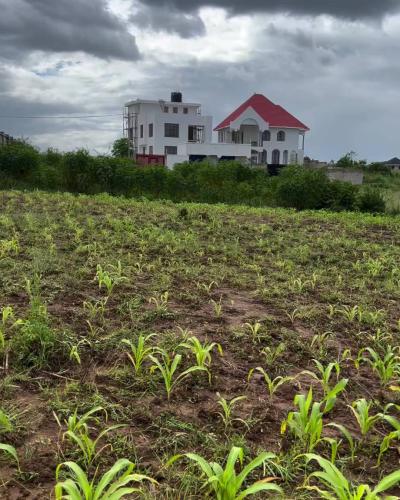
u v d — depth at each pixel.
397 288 6.01
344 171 29.72
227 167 18.42
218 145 41.59
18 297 4.46
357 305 5.15
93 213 10.25
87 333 3.80
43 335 3.44
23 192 13.47
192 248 7.20
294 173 17.23
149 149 50.31
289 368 3.61
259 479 2.41
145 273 5.69
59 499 1.89
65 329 3.75
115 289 4.94
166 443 2.60
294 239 8.93
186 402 3.04
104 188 16.53
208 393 3.17
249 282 5.74
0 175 15.76
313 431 2.54
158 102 51.81
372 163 47.72
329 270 6.80
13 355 3.35
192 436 2.68
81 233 7.40
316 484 2.40
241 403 3.07
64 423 2.72
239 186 17.27
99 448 2.54
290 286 5.63
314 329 4.42
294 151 49.97
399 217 13.62
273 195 16.73
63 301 4.46
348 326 4.57
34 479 2.28
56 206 10.78
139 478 1.96
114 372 3.27
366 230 10.89
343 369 3.69
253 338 3.97
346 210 15.81
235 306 4.86
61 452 2.46
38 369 3.26
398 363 3.61
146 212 10.81
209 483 2.22
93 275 5.36
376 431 2.91
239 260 6.92
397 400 3.28
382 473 2.52
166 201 13.86
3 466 2.35
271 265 6.79
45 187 16.17
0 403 2.83
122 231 8.10
